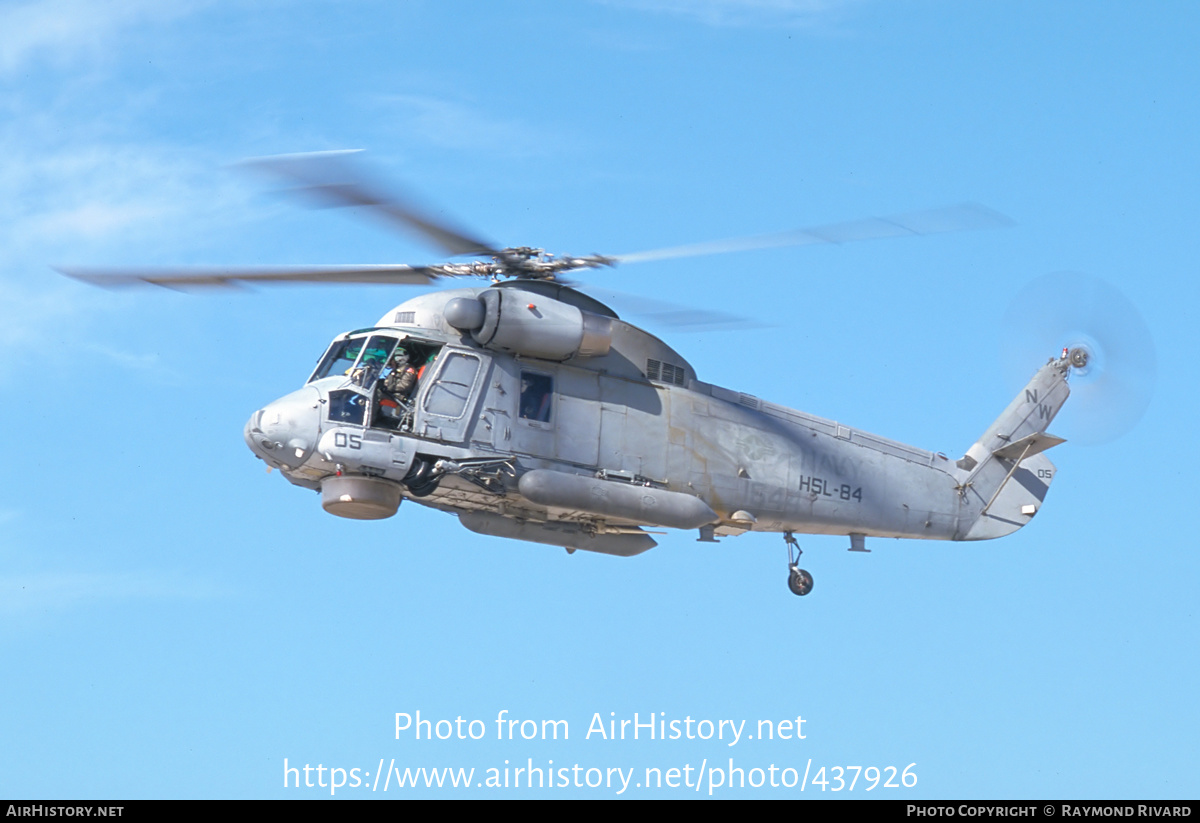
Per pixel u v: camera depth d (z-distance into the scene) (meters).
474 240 34.91
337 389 34.88
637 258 34.62
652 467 37.62
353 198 30.50
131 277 33.25
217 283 33.94
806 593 41.34
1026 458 45.91
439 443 34.97
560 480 35.56
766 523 40.44
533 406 36.31
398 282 36.53
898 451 43.03
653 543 39.12
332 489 34.78
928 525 43.34
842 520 41.34
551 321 35.84
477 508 37.09
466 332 35.97
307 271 34.53
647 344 38.44
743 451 39.25
